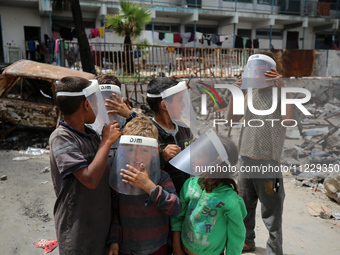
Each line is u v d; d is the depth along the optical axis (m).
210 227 1.50
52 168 1.44
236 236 1.54
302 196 3.96
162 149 1.61
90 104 1.35
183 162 1.29
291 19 18.27
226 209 1.49
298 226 3.20
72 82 1.39
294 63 9.47
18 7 14.21
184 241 1.59
